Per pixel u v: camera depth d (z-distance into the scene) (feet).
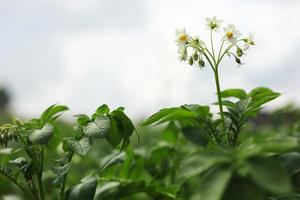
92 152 4.80
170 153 3.79
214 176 1.66
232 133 2.59
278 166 1.62
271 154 2.24
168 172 3.75
